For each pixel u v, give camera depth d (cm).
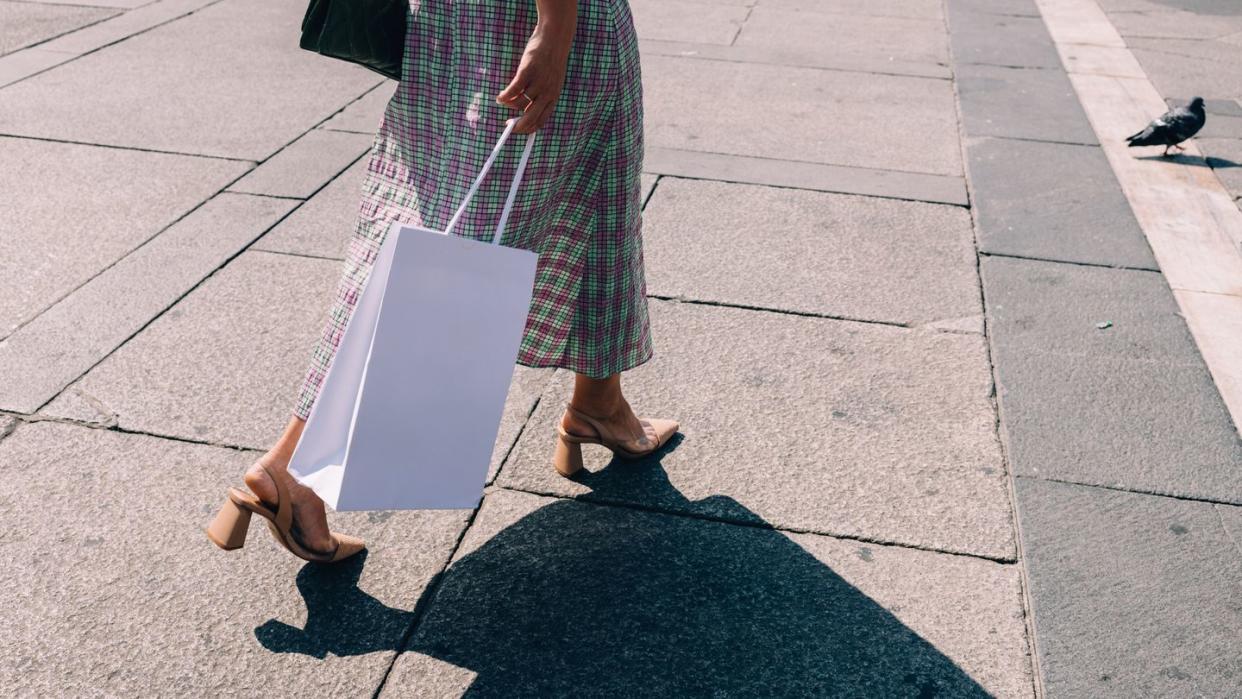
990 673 228
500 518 271
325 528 246
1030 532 267
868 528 269
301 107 555
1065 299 383
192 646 230
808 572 254
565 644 233
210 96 564
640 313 263
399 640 233
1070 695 222
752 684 224
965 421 313
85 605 240
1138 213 457
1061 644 234
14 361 328
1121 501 279
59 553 254
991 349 350
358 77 605
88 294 368
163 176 466
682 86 604
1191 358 347
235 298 369
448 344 193
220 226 421
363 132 526
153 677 222
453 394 197
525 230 227
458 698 219
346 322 228
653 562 257
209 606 241
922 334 359
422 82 222
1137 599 247
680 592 248
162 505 272
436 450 200
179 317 356
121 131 512
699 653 231
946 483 286
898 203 461
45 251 397
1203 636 237
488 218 220
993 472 291
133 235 412
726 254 411
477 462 204
